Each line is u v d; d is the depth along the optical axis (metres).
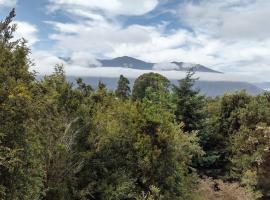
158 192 19.39
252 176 25.47
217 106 36.09
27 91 10.48
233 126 33.47
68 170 16.52
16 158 9.67
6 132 10.06
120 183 18.91
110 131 20.09
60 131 16.30
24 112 10.40
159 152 20.33
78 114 18.72
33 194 11.24
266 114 31.56
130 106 22.02
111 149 20.23
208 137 31.80
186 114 30.94
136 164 20.38
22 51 11.12
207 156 32.09
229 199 22.06
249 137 27.92
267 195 25.27
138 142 20.33
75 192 17.28
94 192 18.69
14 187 10.19
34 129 11.45
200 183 24.41
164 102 27.41
